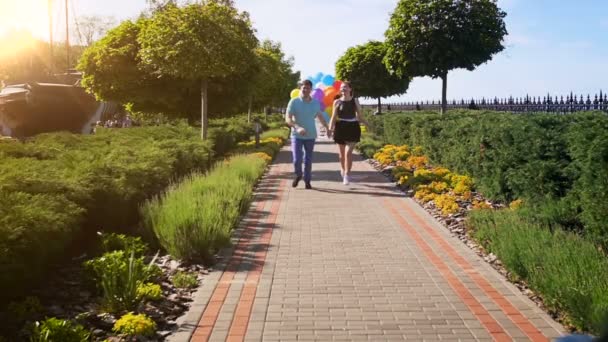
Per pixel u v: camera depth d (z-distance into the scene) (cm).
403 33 2136
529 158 898
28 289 535
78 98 2539
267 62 3053
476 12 2092
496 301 548
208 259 692
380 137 2653
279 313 519
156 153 1033
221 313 520
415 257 708
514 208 898
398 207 1041
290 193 1206
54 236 543
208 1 1844
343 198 1140
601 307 435
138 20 2144
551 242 630
